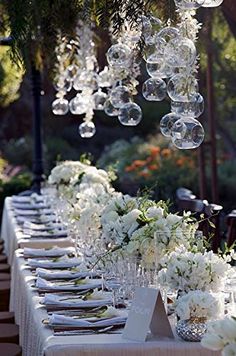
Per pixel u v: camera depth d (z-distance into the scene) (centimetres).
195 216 639
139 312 355
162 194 1195
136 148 1655
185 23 436
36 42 559
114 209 447
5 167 1677
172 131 443
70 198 693
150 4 436
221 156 1591
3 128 2009
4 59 880
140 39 455
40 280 461
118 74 578
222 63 1134
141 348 346
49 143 1891
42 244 636
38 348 378
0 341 506
